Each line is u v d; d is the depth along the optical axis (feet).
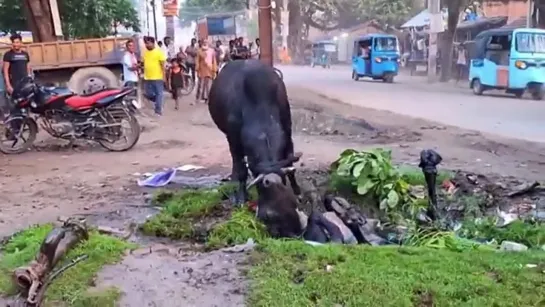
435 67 100.83
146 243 18.75
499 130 42.98
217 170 29.63
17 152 35.76
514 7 133.39
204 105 60.08
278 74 21.95
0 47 48.01
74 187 26.96
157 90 50.44
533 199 23.53
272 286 14.51
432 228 19.45
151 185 26.81
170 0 114.42
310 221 19.08
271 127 20.22
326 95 74.28
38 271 14.66
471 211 21.44
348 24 188.03
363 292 14.01
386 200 21.08
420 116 51.70
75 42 51.83
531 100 68.28
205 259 16.53
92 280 15.14
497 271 15.15
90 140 36.68
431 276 14.76
